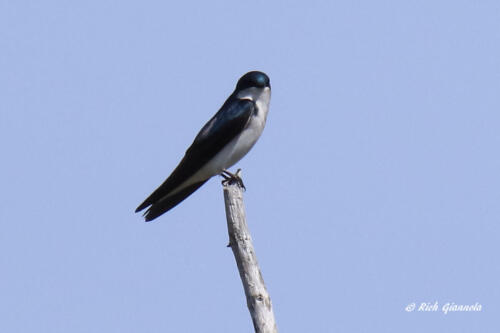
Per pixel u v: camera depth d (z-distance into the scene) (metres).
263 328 10.38
